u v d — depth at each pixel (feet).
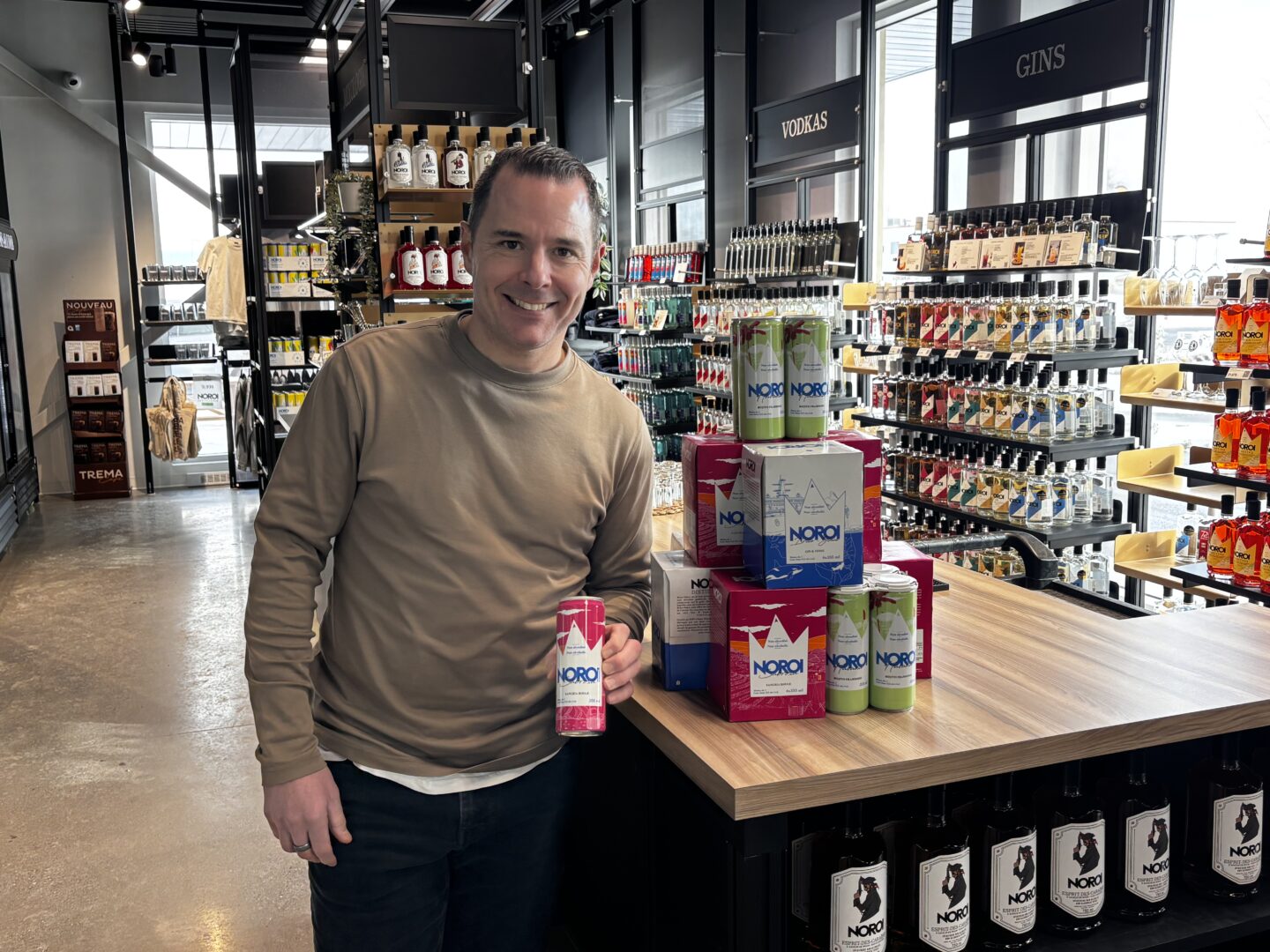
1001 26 17.60
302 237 28.84
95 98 32.30
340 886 5.41
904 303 17.25
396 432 5.16
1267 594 11.89
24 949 9.39
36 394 32.58
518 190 5.01
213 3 32.01
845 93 20.75
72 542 26.12
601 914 7.70
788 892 5.64
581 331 30.35
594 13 31.99
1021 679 6.08
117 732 14.29
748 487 5.78
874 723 5.50
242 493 32.99
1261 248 13.79
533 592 5.42
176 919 9.87
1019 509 15.01
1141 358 14.85
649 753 6.38
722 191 27.14
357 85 18.93
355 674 5.32
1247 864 6.15
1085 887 5.82
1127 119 15.85
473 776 5.46
